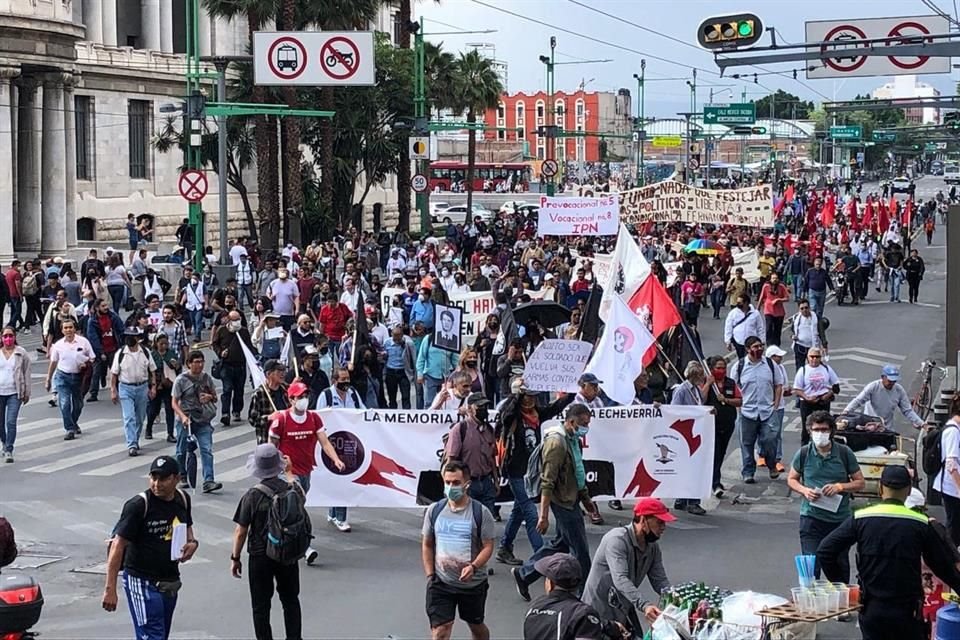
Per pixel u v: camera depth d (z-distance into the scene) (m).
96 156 73.75
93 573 16.48
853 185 173.38
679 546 17.62
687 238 61.31
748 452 21.67
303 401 17.75
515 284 35.69
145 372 24.27
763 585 15.59
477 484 16.08
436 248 56.78
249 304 47.84
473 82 90.81
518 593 15.49
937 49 26.47
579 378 18.84
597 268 37.53
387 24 110.00
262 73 53.16
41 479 22.17
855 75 39.16
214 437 25.97
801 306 29.55
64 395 25.66
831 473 14.47
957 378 21.14
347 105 72.62
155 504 11.79
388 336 27.45
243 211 85.88
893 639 10.90
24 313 46.84
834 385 22.28
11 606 11.88
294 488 12.67
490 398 26.19
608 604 11.64
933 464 16.50
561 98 195.38
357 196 97.38
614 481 18.94
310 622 14.29
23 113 62.75
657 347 20.72
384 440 18.38
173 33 88.62
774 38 26.72
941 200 123.88
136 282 48.69
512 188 156.50
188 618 14.47
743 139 178.12
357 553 17.39
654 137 146.88
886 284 57.28
